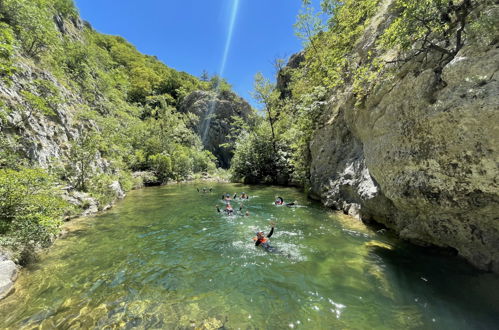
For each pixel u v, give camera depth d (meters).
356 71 7.14
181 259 5.87
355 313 3.66
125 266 5.49
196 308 3.88
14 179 5.79
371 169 6.04
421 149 4.35
